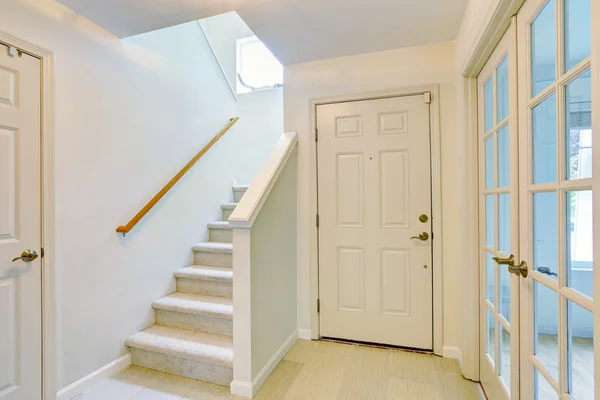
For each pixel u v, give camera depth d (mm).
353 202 2400
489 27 1349
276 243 2154
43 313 1644
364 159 2377
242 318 1785
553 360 1006
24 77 1574
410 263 2271
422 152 2246
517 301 1243
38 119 1634
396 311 2305
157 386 1868
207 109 3137
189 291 2564
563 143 929
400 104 2295
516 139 1241
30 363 1588
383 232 2332
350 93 2395
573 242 895
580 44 855
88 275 1880
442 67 2197
